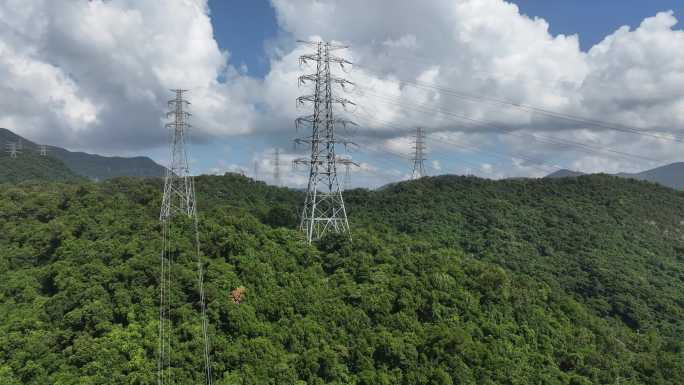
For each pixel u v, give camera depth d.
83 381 51.97
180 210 94.44
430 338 62.09
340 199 86.94
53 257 77.88
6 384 53.31
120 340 56.75
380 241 84.50
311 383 56.00
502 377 60.94
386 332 61.88
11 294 70.56
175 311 61.00
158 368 54.09
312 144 86.25
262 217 96.75
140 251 72.62
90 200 96.62
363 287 68.31
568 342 72.94
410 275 71.44
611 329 83.00
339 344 60.16
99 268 68.44
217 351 56.41
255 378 53.94
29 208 96.38
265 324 60.81
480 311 69.50
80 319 60.28
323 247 80.75
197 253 71.25
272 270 69.88
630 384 68.50
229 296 63.09
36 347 57.47
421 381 58.25
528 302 75.94
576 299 96.25
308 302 64.81
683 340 85.69
